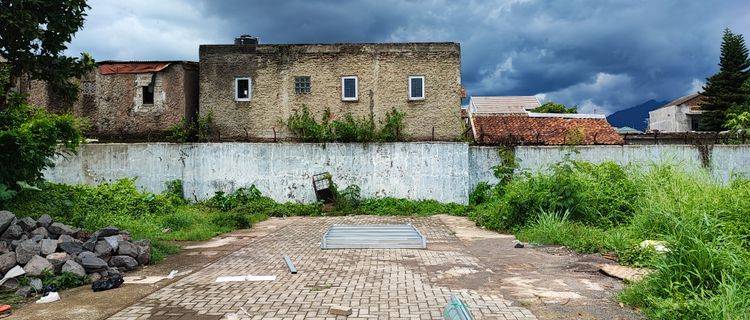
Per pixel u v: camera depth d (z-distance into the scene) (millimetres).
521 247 9375
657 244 7914
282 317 4922
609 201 11617
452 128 19594
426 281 6496
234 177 18453
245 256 8703
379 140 18766
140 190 18391
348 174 18516
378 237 9719
